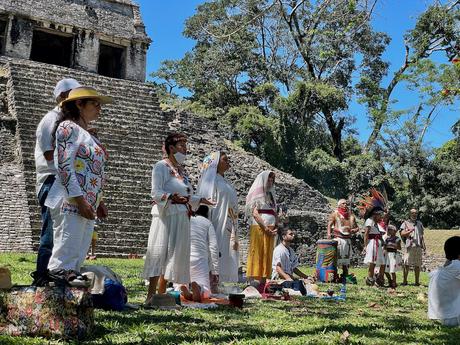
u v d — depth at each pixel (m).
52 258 4.45
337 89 35.84
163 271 5.94
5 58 24.69
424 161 34.81
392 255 12.09
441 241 26.44
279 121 34.66
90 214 4.51
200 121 26.16
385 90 29.58
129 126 23.20
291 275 9.69
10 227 16.11
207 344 4.00
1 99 21.92
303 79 36.81
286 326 5.11
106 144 21.67
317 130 39.78
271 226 8.23
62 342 3.80
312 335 4.63
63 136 4.53
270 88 37.78
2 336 3.75
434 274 6.03
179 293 6.55
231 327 4.89
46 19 28.00
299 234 20.83
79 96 4.79
